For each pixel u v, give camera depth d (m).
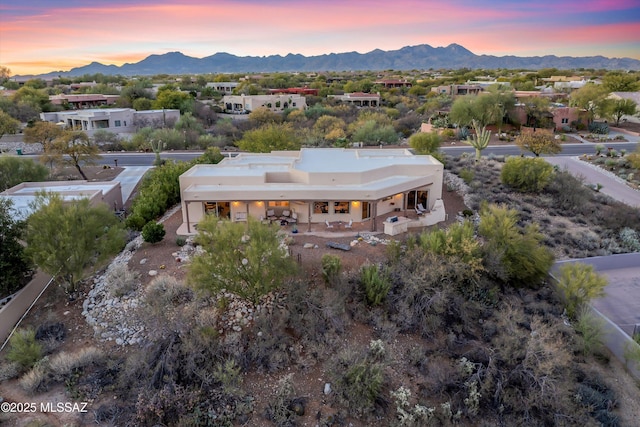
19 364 18.02
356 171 29.47
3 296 21.86
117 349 19.05
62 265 21.42
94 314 21.00
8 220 22.11
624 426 16.44
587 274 22.17
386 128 59.97
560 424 15.92
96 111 71.88
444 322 20.62
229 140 65.19
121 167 49.97
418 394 17.38
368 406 16.28
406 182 29.52
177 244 26.02
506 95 64.25
